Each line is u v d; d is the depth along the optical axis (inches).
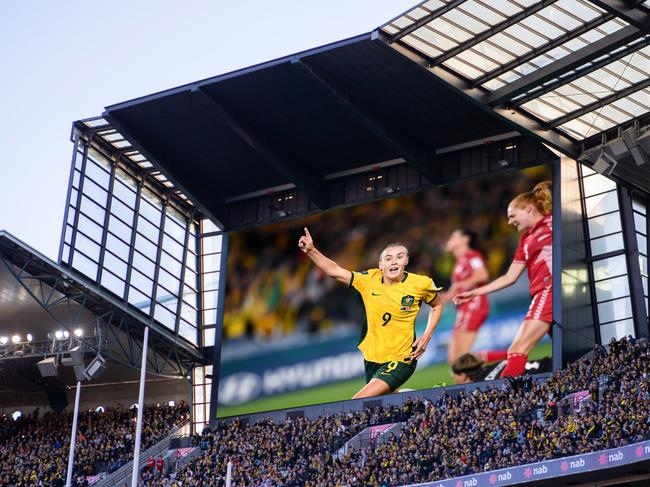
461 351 2046.0
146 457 2303.2
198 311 2578.7
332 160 2277.3
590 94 1854.1
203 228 2618.1
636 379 1736.0
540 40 1771.7
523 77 1828.2
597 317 2078.0
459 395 1963.6
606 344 2059.5
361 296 2186.3
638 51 1733.5
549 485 1674.5
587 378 1815.9
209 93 2102.6
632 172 1923.0
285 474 1998.0
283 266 2305.6
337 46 1910.7
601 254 2089.1
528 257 2027.6
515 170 2086.6
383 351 2127.2
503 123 2073.1
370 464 1829.5
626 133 1749.5
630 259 2064.5
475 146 2143.2
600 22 1702.8
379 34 1814.7
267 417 2206.0
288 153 2252.7
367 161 2267.5
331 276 2233.0
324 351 2203.5
